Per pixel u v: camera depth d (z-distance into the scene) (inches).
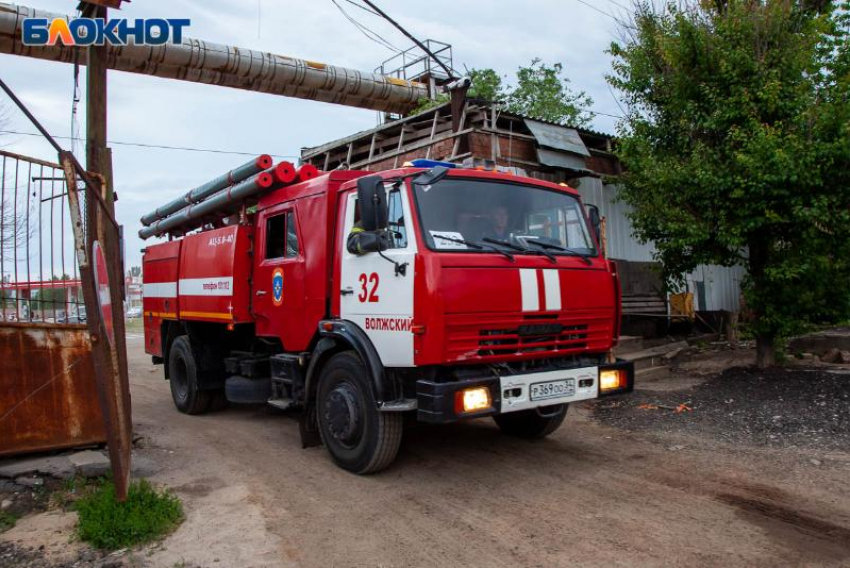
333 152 556.4
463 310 185.3
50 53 458.0
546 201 225.9
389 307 198.1
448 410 180.1
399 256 194.1
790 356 387.5
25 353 211.8
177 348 341.1
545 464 223.6
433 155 411.2
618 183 404.5
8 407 207.3
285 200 260.4
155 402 381.4
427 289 184.1
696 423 267.6
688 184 333.4
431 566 146.6
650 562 144.6
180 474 221.1
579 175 443.8
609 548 152.6
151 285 386.0
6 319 211.9
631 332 472.4
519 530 165.3
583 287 215.8
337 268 225.5
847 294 325.4
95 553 156.9
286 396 262.2
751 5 331.3
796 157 290.8
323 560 150.9
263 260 274.7
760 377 330.3
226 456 244.8
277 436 278.5
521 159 412.2
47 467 202.7
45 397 214.7
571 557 148.6
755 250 340.5
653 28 370.3
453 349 185.2
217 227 332.5
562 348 212.2
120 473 169.2
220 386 329.1
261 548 157.9
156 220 392.8
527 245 212.4
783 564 141.9
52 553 157.2
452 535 163.6
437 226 195.0
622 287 478.3
